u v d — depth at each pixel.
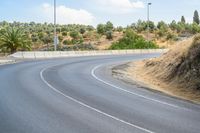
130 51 75.19
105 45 146.50
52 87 20.38
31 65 36.31
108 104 15.57
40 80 23.64
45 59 47.41
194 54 24.06
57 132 10.49
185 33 176.50
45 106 14.53
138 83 24.05
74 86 21.16
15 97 16.53
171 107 15.60
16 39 64.56
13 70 30.34
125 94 18.78
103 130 10.89
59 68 33.34
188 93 21.09
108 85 22.19
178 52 29.09
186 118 13.34
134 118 12.88
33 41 147.50
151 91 20.48
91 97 17.30
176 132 11.04
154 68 30.22
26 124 11.38
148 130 11.12
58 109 14.02
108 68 34.53
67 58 50.53
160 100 17.39
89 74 28.58
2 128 10.79
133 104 15.87
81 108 14.41
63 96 17.28
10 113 13.01
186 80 22.88
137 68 35.19
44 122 11.73
